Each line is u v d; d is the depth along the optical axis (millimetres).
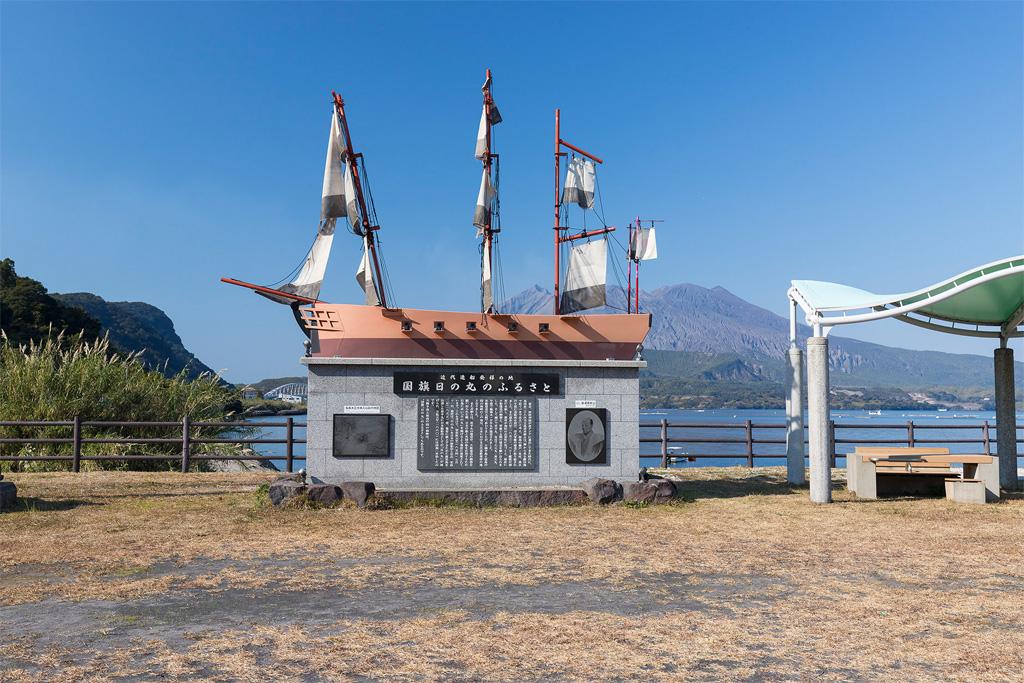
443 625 5719
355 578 7262
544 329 12938
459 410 12539
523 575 7402
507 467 12555
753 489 14164
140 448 17453
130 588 6805
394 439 12422
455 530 9875
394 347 12711
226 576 7305
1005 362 15109
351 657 4988
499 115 15828
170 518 10586
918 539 9297
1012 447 14945
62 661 4891
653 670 4762
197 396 19016
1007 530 9930
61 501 11961
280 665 4832
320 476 12242
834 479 15945
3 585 6910
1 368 17875
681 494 13234
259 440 16438
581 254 15234
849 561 8039
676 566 7809
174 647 5191
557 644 5270
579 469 12711
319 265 14938
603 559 8141
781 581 7172
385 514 11086
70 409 16922
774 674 4695
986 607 6227
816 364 12586
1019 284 13477
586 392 12836
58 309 49344
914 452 13492
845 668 4801
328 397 12367
